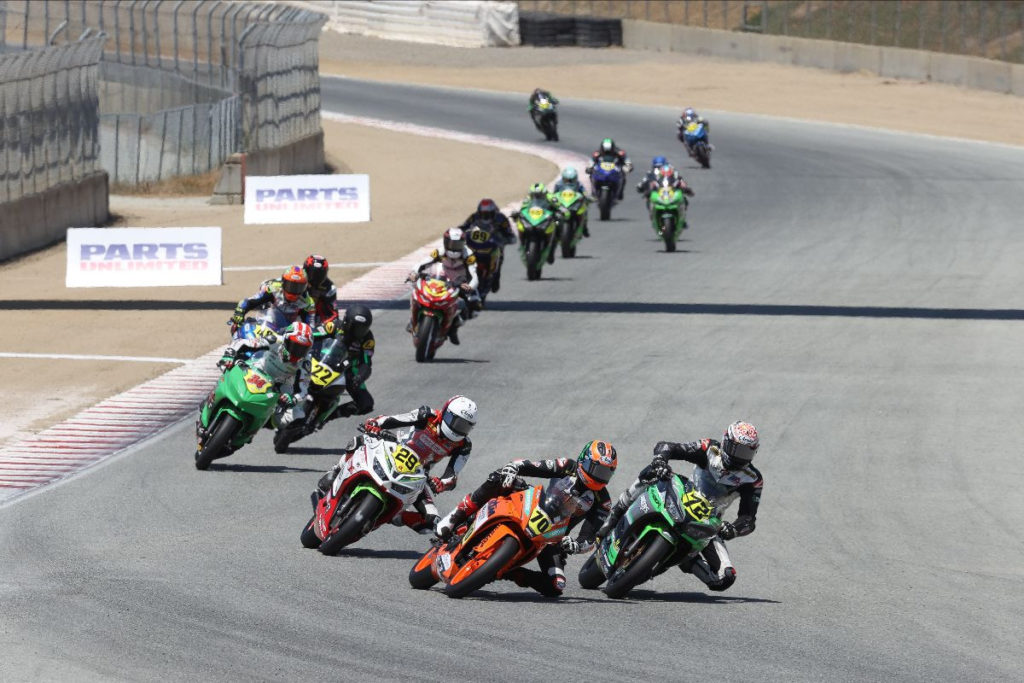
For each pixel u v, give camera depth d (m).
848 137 189.12
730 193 143.62
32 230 111.00
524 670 29.47
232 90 166.50
